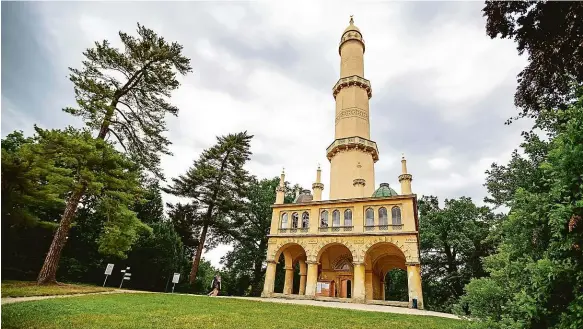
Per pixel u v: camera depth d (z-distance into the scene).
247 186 46.06
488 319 7.04
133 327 10.02
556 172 5.29
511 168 15.00
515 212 6.32
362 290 29.41
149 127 28.75
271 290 33.00
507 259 7.18
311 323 13.15
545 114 8.01
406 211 31.19
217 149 46.88
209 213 42.59
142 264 34.44
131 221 24.75
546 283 5.17
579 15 7.50
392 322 14.68
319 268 37.81
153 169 29.45
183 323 11.36
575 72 7.95
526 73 9.02
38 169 20.47
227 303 19.14
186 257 42.03
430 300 42.53
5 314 10.44
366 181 40.03
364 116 44.47
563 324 4.84
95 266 32.94
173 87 29.23
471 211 42.09
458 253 41.31
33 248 29.92
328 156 44.28
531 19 8.20
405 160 36.12
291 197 55.50
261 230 48.59
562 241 5.09
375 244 30.80
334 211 35.00
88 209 34.06
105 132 26.16
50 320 10.22
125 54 28.00
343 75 49.16
